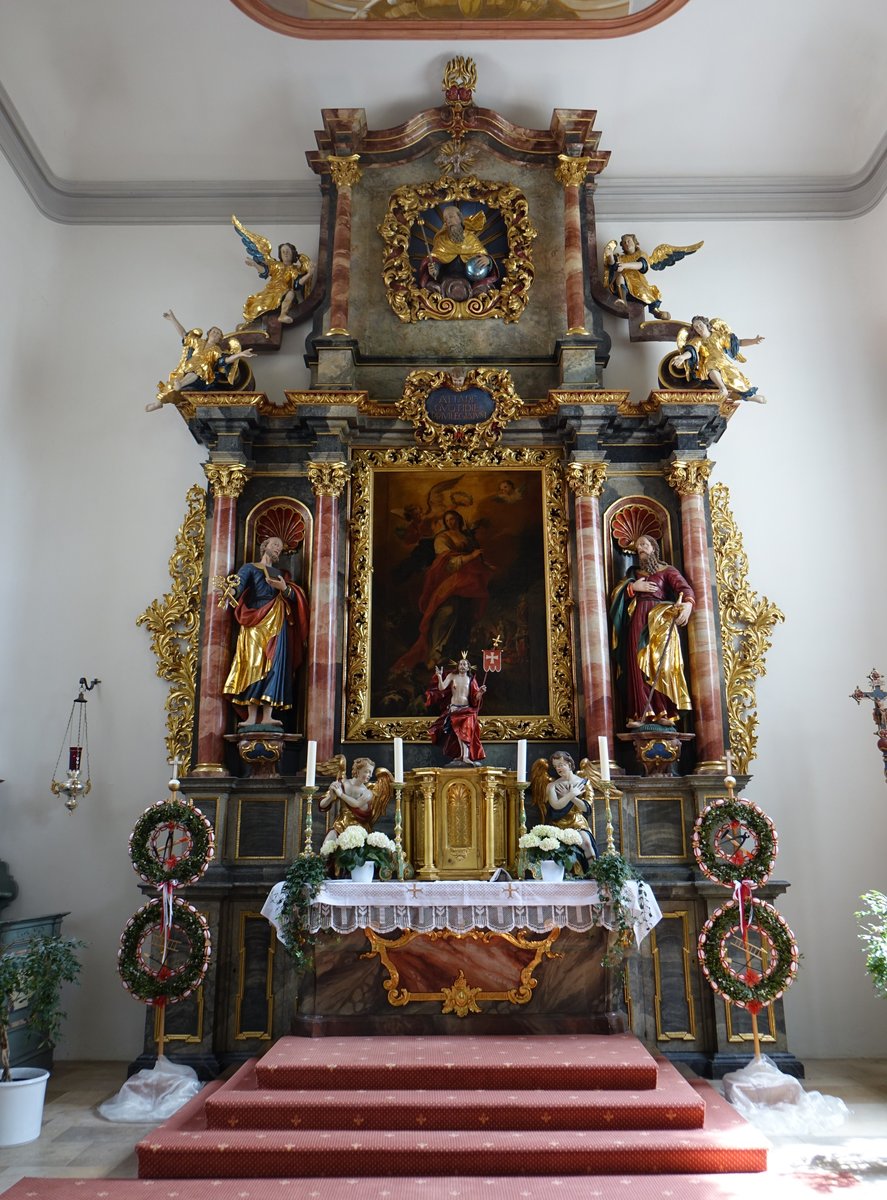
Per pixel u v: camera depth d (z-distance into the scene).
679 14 9.46
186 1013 7.84
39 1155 6.07
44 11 9.24
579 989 7.20
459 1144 5.47
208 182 10.63
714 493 9.67
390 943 7.23
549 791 8.10
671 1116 5.80
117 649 9.38
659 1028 7.88
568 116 10.02
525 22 9.66
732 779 7.80
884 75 9.80
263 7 9.45
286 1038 6.96
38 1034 8.13
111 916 8.84
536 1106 5.77
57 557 9.61
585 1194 5.05
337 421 9.29
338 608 9.13
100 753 9.15
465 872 7.69
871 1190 5.26
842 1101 6.97
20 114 9.83
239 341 9.93
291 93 10.23
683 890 8.07
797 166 10.66
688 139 10.60
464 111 10.22
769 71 9.97
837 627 9.45
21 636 9.41
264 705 8.73
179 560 9.48
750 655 9.28
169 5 9.34
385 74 10.13
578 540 9.19
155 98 10.16
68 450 9.88
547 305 10.00
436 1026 7.12
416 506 9.52
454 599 9.30
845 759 9.15
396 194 10.25
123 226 10.55
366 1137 5.59
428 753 8.89
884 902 6.99
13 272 9.83
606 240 10.60
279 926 7.12
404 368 9.85
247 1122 5.82
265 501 9.48
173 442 9.91
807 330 10.26
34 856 8.96
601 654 8.82
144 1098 7.04
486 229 10.28
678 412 9.22
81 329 10.23
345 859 7.40
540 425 9.63
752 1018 7.59
